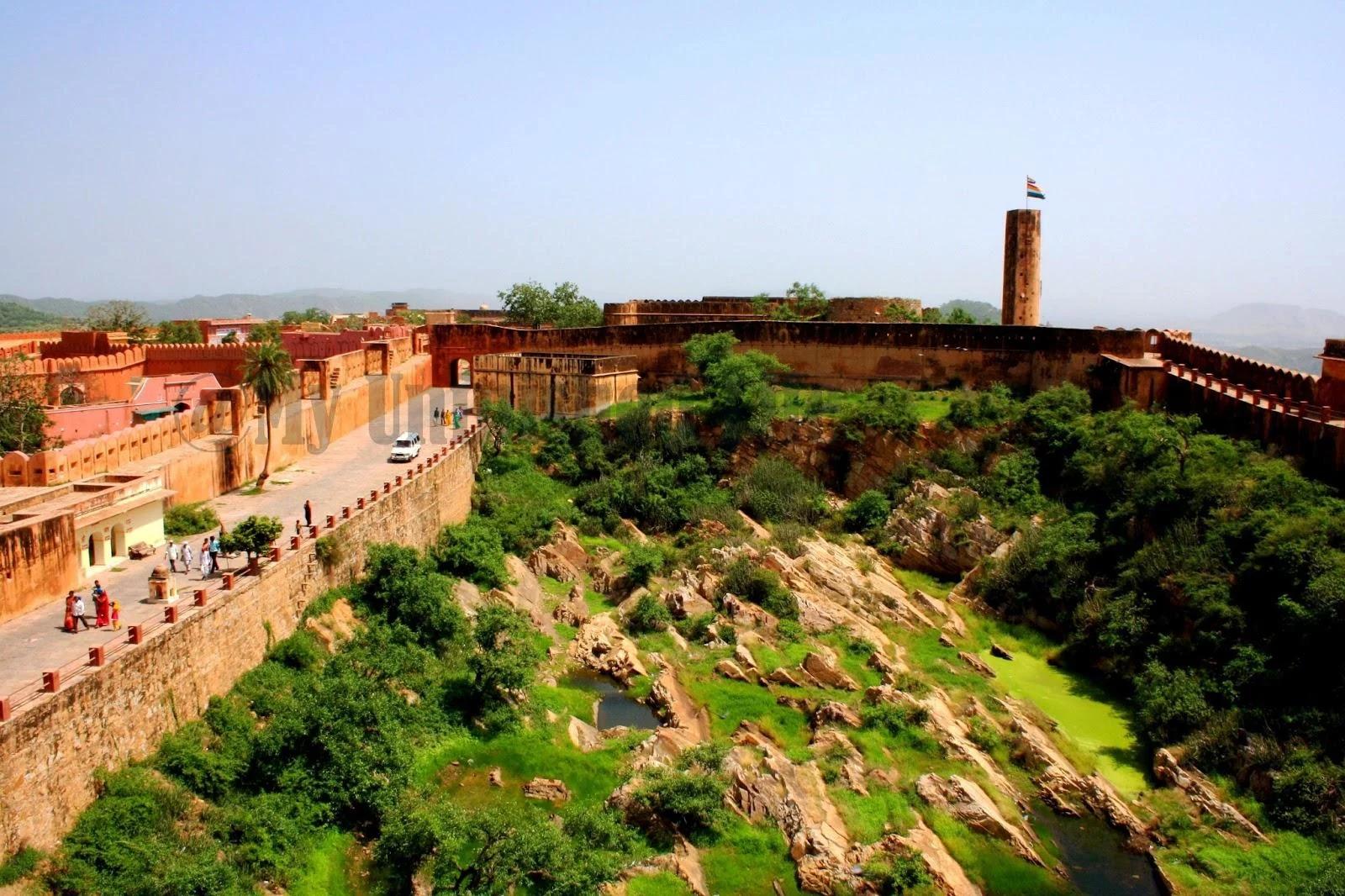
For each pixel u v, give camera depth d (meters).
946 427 62.94
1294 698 38.72
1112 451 55.88
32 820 24.97
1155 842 35.31
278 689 35.00
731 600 49.75
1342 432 46.62
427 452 60.97
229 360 77.06
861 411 64.69
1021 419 62.50
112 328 101.12
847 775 37.06
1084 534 52.81
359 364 73.06
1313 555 41.28
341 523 42.75
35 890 24.23
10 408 49.75
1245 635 41.84
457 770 36.62
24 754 24.80
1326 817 34.47
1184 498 49.53
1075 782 38.19
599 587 54.22
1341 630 38.41
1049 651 49.38
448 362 89.19
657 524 61.78
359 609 42.59
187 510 44.41
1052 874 33.66
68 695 26.34
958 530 55.88
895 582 54.91
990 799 36.84
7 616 31.88
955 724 41.00
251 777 31.55
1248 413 53.50
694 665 45.72
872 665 45.88
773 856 33.38
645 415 68.31
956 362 71.88
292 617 38.53
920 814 35.69
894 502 61.03
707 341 72.50
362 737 34.25
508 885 29.44
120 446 44.09
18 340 77.31
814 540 57.12
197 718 31.97
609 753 38.75
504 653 40.94
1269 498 46.41
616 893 30.89
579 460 67.44
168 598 34.06
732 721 41.28
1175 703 40.94
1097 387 67.31
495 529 56.66
